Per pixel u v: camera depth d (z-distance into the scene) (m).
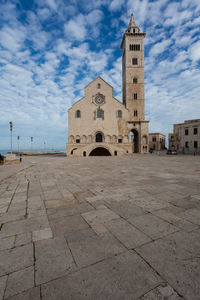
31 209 4.34
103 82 43.94
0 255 2.44
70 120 42.47
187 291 1.77
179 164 15.74
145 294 1.75
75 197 5.33
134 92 47.09
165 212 4.00
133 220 3.58
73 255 2.42
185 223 3.41
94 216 3.82
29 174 10.14
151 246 2.61
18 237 2.95
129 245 2.64
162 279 1.94
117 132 43.91
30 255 2.43
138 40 46.97
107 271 2.08
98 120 43.19
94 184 7.18
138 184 7.07
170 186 6.65
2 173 10.16
